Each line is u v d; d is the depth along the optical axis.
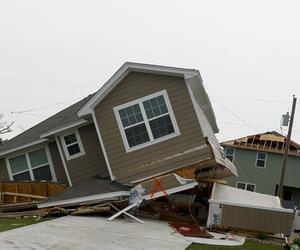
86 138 20.53
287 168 41.62
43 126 25.11
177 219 16.67
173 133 17.28
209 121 24.62
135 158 17.39
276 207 15.44
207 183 20.47
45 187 20.20
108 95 18.00
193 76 17.22
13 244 8.45
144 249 9.59
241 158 42.41
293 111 30.20
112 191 15.69
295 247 13.13
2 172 22.52
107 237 10.60
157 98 17.64
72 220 13.41
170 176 15.77
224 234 14.56
